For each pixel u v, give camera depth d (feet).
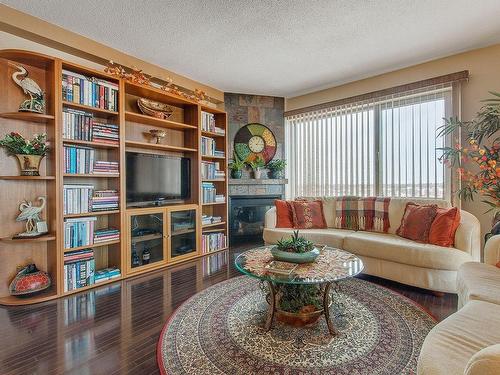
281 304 6.11
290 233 10.64
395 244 8.38
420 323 6.16
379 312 6.70
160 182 11.11
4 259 7.79
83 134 8.55
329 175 13.78
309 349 5.26
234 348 5.33
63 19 8.05
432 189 10.73
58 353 5.24
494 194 8.25
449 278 7.48
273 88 14.12
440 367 2.95
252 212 15.35
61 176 8.03
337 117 13.46
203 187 12.61
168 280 9.20
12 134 7.52
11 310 7.04
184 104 12.25
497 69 9.54
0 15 7.36
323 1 7.25
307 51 10.06
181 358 5.05
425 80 10.73
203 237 12.44
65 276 8.02
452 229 8.14
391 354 5.07
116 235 9.35
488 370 2.03
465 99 10.11
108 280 8.99
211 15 7.86
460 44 9.61
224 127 13.79
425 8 7.59
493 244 6.08
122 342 5.59
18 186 7.98
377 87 12.32
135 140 10.90
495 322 3.73
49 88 8.14
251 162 15.01
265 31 8.72
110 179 9.68
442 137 10.52
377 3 7.35
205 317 6.57
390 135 11.81
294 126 15.21
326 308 5.83
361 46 9.70
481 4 7.42
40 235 7.91
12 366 4.88
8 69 7.80
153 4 7.35
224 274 9.78
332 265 6.21
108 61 9.74
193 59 10.69
